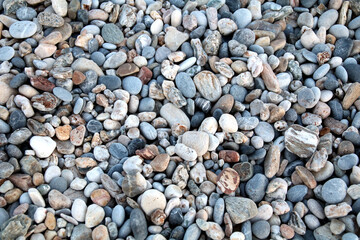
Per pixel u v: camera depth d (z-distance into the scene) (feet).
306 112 2.63
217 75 2.67
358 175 2.28
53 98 2.44
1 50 2.56
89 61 2.63
